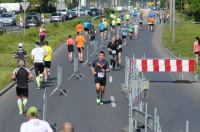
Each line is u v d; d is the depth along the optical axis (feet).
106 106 85.71
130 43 216.13
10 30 278.26
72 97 94.89
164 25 331.57
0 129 69.31
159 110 82.38
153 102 89.86
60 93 98.94
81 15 435.53
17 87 79.20
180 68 114.93
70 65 146.61
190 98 94.27
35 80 116.16
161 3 619.26
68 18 380.37
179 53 177.47
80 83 112.88
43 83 111.65
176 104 87.97
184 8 460.55
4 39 191.62
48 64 115.24
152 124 53.16
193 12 362.33
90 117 76.95
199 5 358.64
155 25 331.16
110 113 79.92
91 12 441.68
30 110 46.11
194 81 117.19
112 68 135.03
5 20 323.78
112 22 264.72
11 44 190.90
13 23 327.06
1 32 239.91
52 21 348.18
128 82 94.02
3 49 169.99
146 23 342.64
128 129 66.64
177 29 300.81
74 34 255.09
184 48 195.31
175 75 127.44
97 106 85.76
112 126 70.85
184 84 112.88
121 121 74.02
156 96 96.32
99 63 86.58
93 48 195.31
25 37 209.67
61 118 76.28
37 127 45.21
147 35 258.16
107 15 424.46
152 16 305.53
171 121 74.28
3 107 85.15
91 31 206.49
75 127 70.33
